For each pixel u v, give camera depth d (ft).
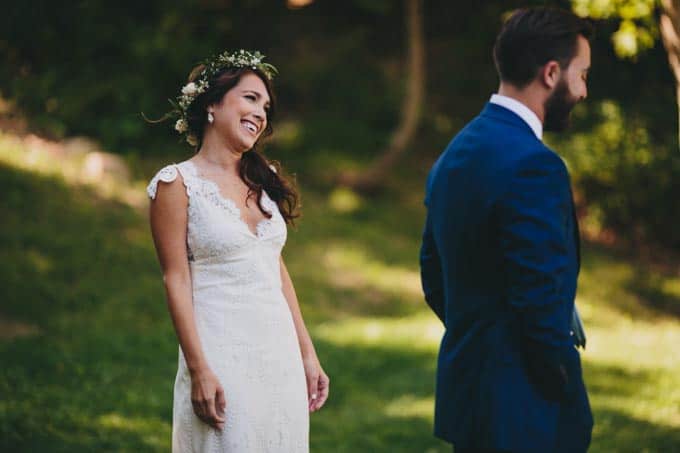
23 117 37.55
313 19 48.65
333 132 44.45
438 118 47.19
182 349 9.37
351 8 49.55
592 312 32.40
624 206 40.47
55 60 40.04
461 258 8.73
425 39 50.16
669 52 14.25
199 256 9.52
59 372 20.06
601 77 41.27
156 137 39.42
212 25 43.16
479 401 8.57
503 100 8.85
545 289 8.00
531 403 8.41
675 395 21.08
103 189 34.19
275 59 46.26
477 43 48.39
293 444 9.80
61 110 38.11
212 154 9.91
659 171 39.75
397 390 22.04
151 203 9.52
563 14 8.71
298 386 9.88
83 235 30.78
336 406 20.84
